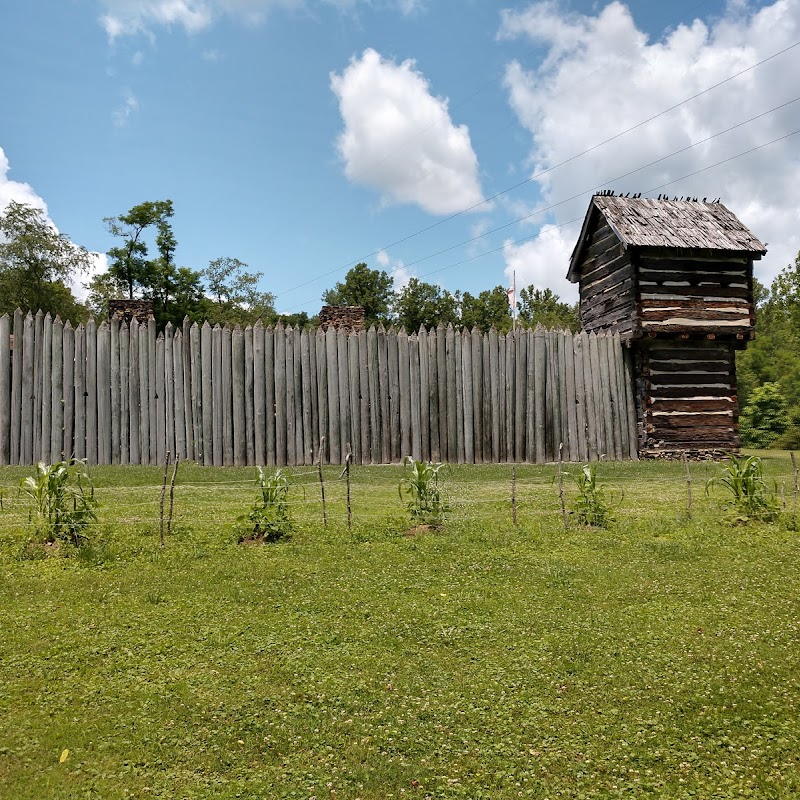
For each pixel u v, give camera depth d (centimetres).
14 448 1459
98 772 343
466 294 5656
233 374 1582
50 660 472
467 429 1717
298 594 612
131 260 4284
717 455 1817
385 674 453
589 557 746
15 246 3547
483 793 326
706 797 321
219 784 334
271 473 1405
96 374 1512
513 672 456
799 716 396
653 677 447
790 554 759
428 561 722
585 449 1792
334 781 336
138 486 1250
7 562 703
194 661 472
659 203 1966
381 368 1670
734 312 1819
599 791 328
